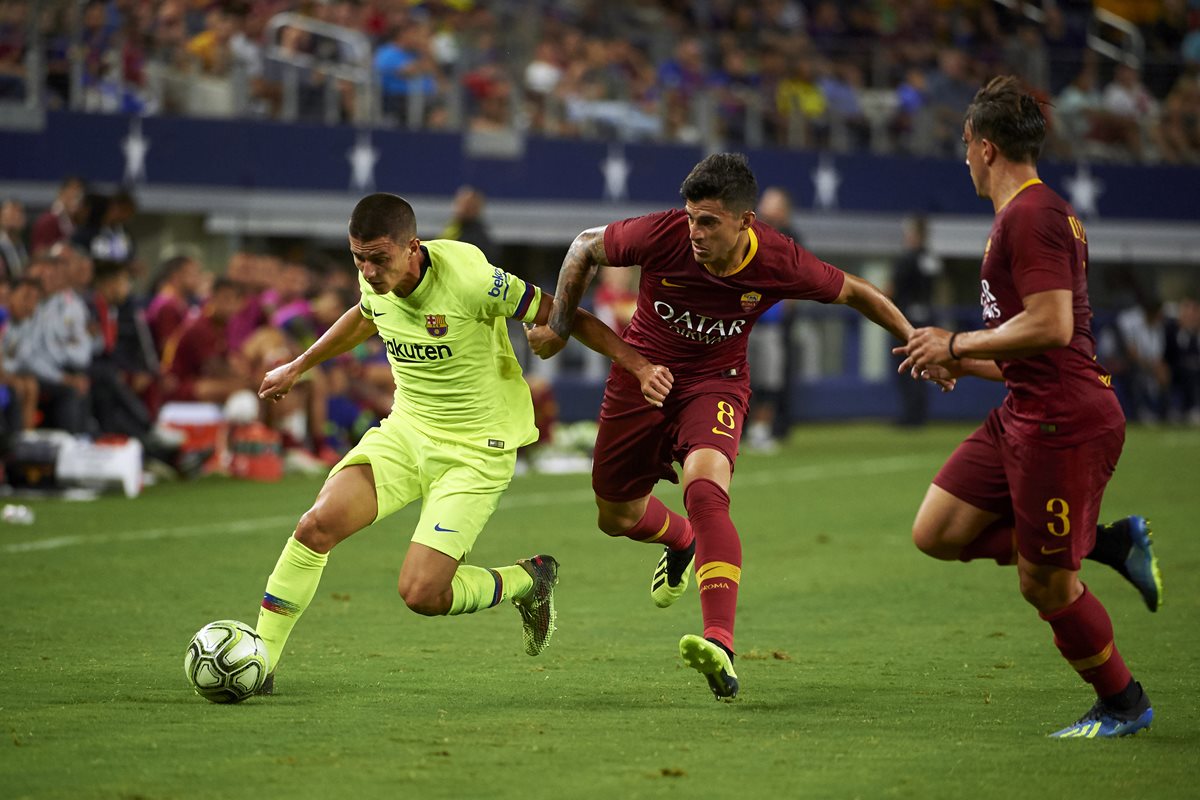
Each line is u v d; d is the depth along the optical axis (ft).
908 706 61.11
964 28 322.96
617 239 65.67
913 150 271.08
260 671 60.59
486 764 50.26
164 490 146.00
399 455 64.34
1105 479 56.13
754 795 46.70
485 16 262.88
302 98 223.51
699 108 251.19
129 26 216.13
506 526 126.00
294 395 163.22
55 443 139.03
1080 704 61.77
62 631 77.46
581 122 246.88
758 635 79.71
